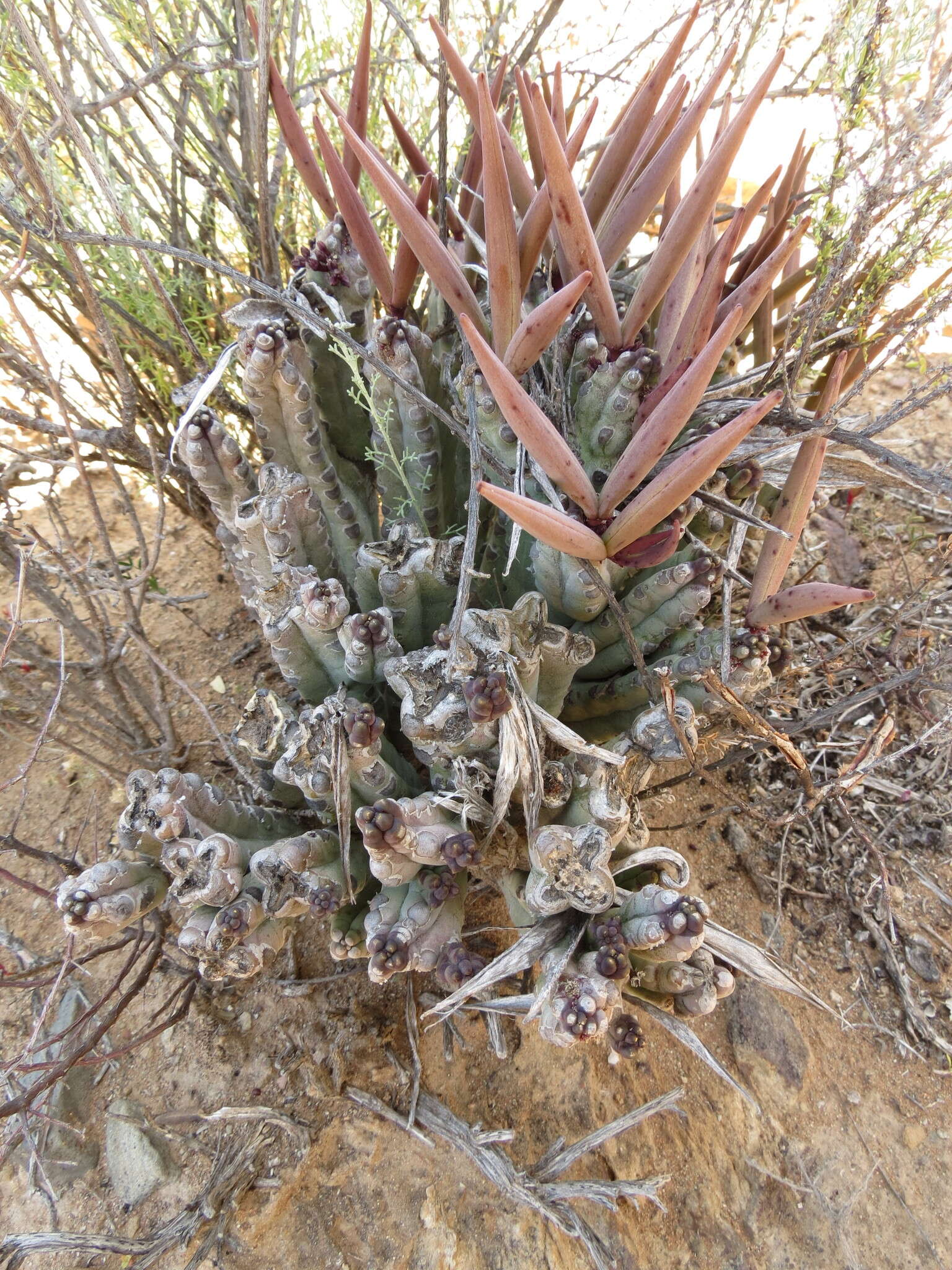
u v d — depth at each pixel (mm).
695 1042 390
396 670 385
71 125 376
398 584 418
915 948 572
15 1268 431
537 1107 475
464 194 513
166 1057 482
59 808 578
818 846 609
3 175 480
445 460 506
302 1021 493
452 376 478
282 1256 425
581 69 617
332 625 399
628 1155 474
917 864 606
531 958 364
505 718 360
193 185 682
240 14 497
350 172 472
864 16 438
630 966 357
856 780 484
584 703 507
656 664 448
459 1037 489
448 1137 453
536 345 365
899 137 421
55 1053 481
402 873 383
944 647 648
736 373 554
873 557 759
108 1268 431
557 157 332
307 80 596
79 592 503
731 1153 491
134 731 579
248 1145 451
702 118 369
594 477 400
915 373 902
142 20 497
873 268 457
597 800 382
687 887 583
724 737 488
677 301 428
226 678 649
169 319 522
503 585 517
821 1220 477
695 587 420
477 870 412
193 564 732
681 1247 460
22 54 459
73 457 541
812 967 564
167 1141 457
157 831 378
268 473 427
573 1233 434
